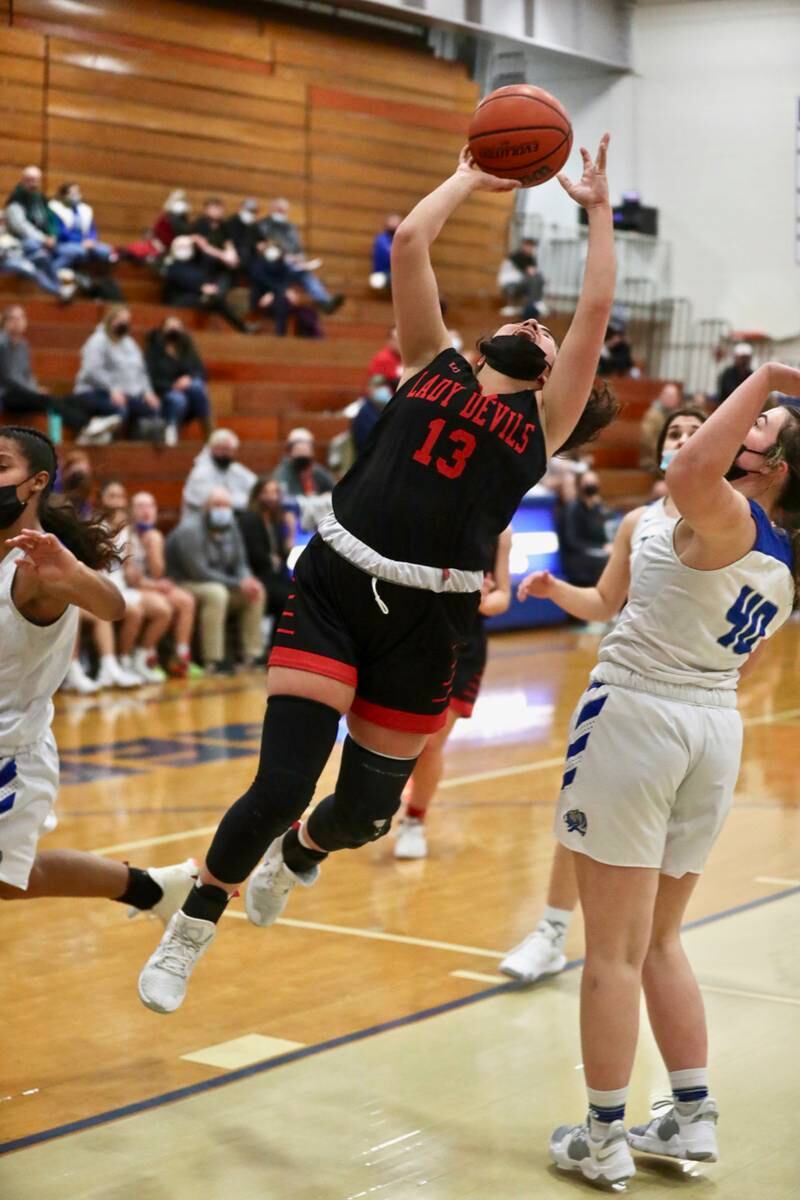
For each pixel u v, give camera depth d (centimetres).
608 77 2430
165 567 1361
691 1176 371
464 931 593
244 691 1262
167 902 455
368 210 2147
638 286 2406
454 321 2072
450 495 367
